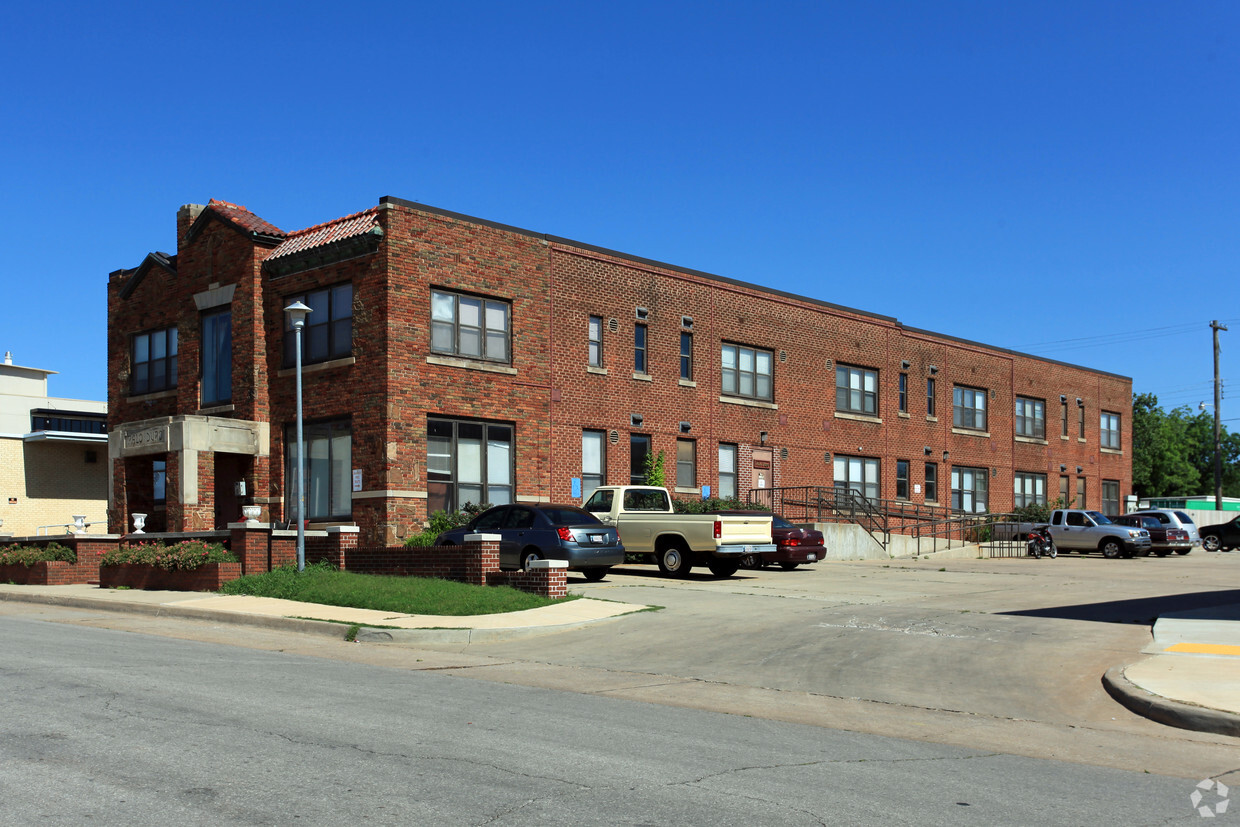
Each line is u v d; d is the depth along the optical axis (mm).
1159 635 14938
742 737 8938
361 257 26234
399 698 10312
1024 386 47156
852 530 33875
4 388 54844
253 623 16906
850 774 7637
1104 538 38594
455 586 18766
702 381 33281
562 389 29312
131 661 12188
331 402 26703
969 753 8633
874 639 15148
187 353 30172
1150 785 7648
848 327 38688
